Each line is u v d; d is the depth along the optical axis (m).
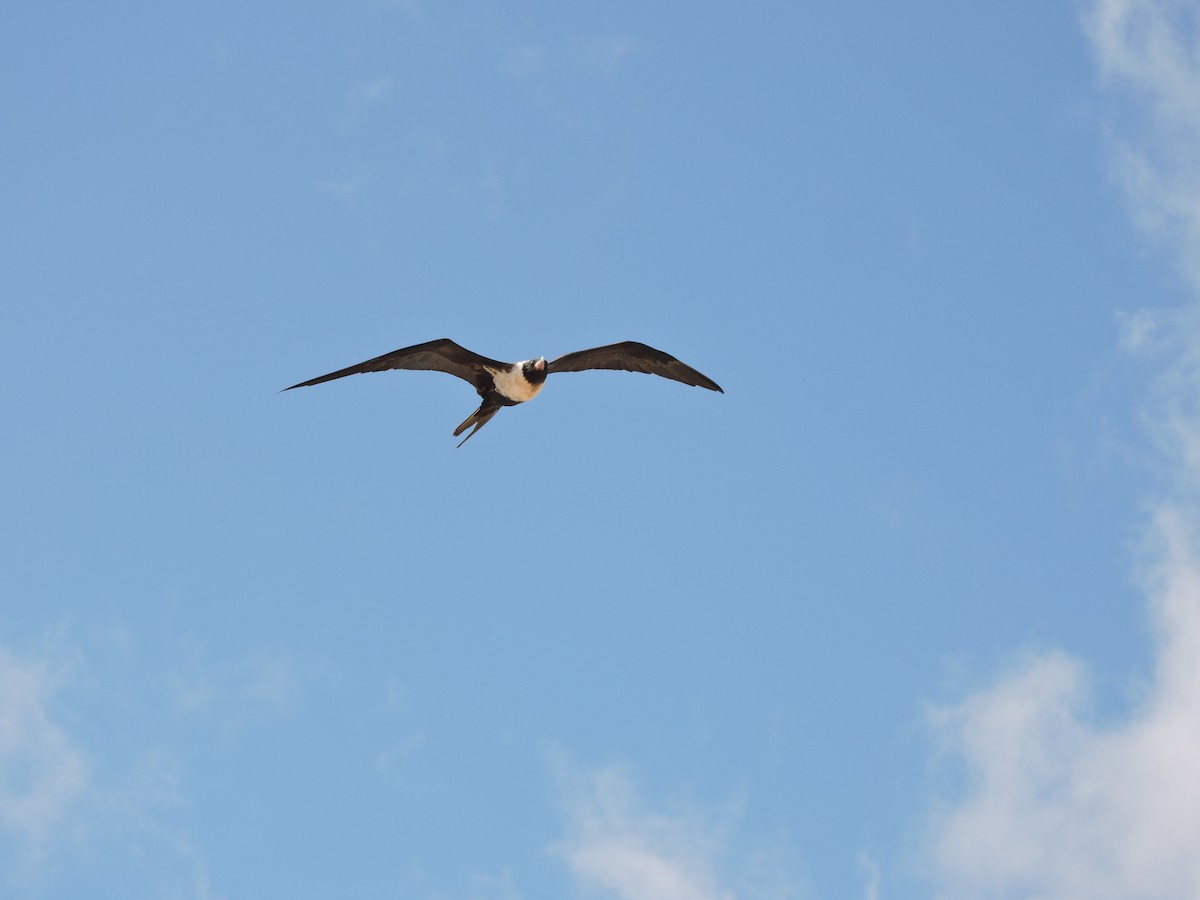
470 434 24.48
